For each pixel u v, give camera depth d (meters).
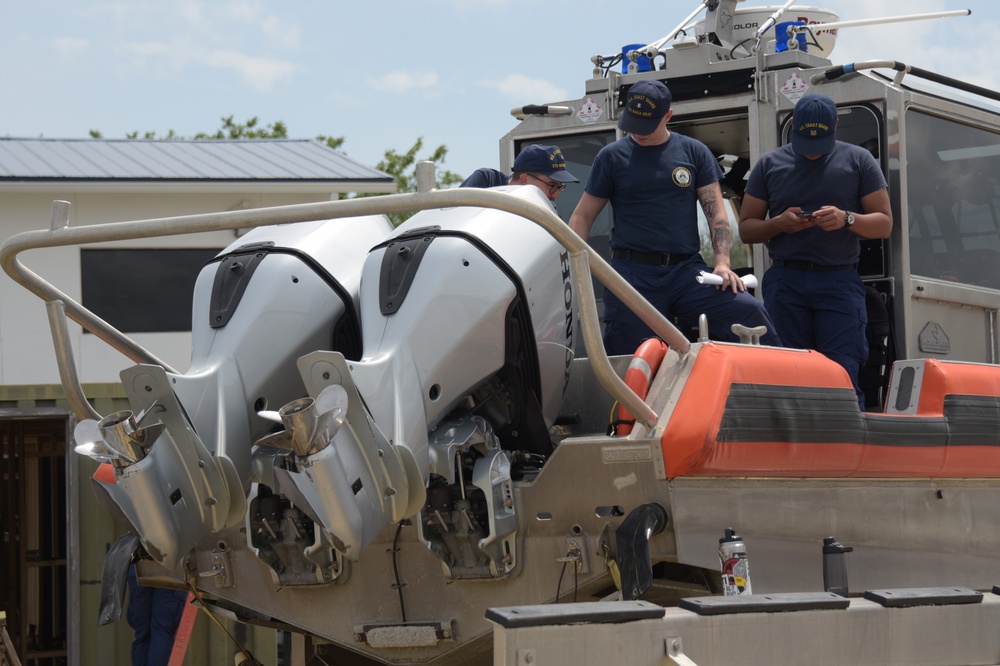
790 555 6.23
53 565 17.19
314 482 5.07
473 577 6.00
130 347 6.41
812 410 6.20
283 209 5.38
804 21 10.41
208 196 24.67
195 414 5.76
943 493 7.31
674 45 9.97
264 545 6.30
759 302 7.93
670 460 5.60
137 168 24.67
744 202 8.84
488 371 5.98
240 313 6.10
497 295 5.96
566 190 10.51
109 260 24.38
